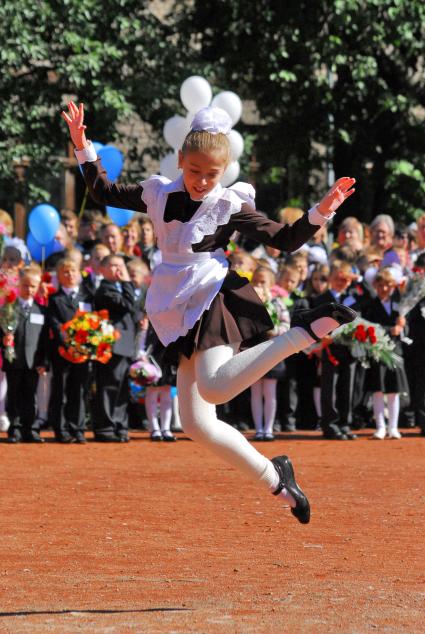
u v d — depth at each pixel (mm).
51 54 41875
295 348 10523
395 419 29422
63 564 13281
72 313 28188
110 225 30703
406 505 18016
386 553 14023
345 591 11711
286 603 11109
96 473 22047
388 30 44625
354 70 44062
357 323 28453
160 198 11117
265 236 10828
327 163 47656
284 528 15922
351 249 31312
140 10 43938
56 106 43062
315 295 30469
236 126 46875
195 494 19234
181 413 11211
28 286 28203
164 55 42906
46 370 28188
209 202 10938
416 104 46625
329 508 17734
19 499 18531
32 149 42188
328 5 43938
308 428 31828
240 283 11172
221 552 14102
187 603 11148
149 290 11266
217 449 11180
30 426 28016
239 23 45031
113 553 13984
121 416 28531
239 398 31094
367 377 29500
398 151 47375
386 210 47188
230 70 45562
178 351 11008
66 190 51969
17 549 14195
